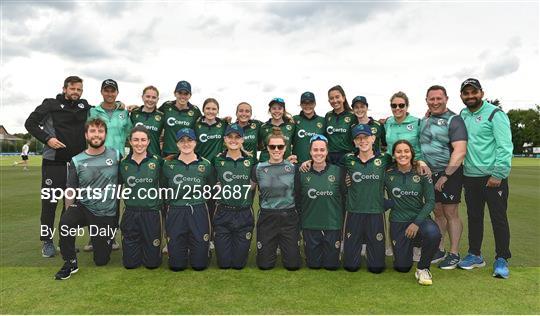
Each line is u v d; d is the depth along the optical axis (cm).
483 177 424
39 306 321
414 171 417
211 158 562
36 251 493
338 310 313
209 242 432
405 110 483
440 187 444
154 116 549
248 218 434
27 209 793
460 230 444
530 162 3816
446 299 338
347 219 433
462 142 436
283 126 566
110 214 442
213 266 441
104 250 438
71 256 404
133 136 429
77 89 505
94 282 380
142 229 425
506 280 388
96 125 429
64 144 506
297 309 315
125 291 355
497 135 412
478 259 434
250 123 584
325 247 427
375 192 422
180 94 555
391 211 432
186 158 435
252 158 461
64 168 511
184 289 360
